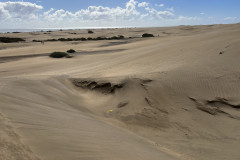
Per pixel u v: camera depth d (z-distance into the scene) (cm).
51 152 321
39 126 434
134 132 687
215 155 527
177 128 698
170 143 606
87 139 434
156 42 3228
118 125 735
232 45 1323
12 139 329
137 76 1059
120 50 2902
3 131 353
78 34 8425
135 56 1903
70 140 397
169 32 7100
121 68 1439
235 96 811
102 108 910
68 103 898
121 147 446
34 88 996
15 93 784
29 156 291
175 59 1370
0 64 2266
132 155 411
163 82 955
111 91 1035
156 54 1736
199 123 717
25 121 443
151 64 1376
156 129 704
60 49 3575
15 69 1905
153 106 829
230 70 980
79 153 348
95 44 4147
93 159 339
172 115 771
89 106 940
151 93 893
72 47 3800
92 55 2662
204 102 810
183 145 591
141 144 542
